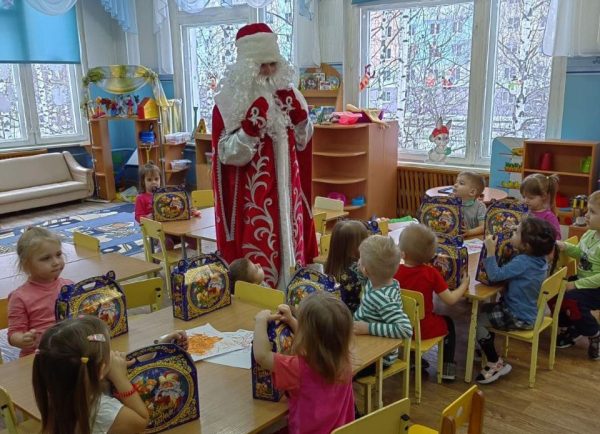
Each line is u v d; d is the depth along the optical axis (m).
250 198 3.18
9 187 6.84
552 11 4.62
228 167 3.21
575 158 4.65
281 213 3.18
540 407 2.61
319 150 5.66
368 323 2.07
